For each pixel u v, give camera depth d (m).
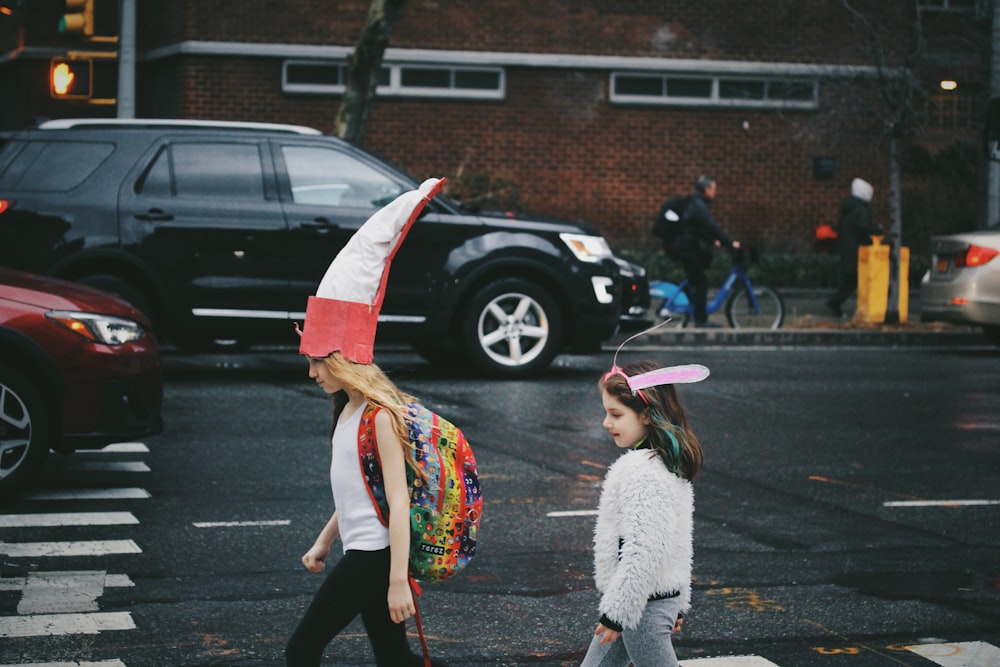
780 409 12.34
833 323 19.31
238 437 10.47
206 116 23.38
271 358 15.23
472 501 4.44
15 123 26.55
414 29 23.92
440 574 4.41
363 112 19.16
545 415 11.70
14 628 6.04
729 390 13.42
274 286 13.16
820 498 8.91
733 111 24.98
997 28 21.41
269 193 13.23
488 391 12.95
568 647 5.96
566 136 24.52
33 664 5.58
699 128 24.91
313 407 11.83
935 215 25.59
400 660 4.59
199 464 9.52
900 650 5.99
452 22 24.02
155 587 6.69
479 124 24.27
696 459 4.32
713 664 5.77
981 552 7.64
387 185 13.50
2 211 12.79
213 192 13.16
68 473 9.20
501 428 11.07
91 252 12.79
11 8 18.31
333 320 4.37
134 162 13.07
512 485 9.06
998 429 11.49
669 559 4.28
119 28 17.67
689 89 24.89
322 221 13.22
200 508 8.29
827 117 23.72
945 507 8.71
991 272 16.91
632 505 4.25
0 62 26.97
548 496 8.77
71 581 6.76
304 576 6.92
